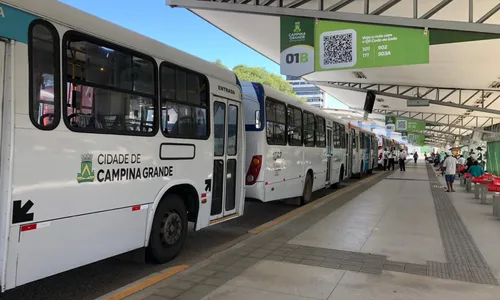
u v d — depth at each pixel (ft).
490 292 15.16
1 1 11.13
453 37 30.35
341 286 15.65
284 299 14.29
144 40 16.81
